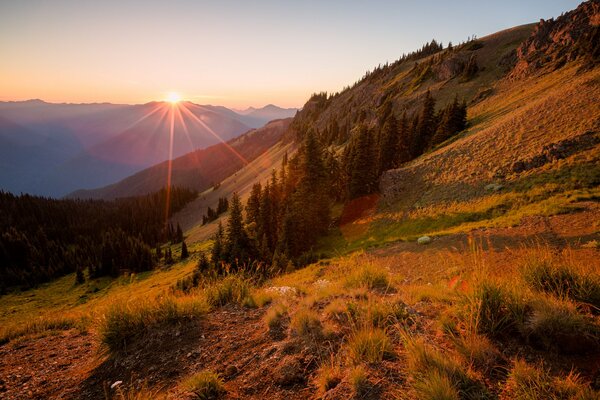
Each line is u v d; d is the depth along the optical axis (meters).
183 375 4.00
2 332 6.98
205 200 199.25
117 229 145.12
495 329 3.30
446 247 17.92
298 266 28.16
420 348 3.05
